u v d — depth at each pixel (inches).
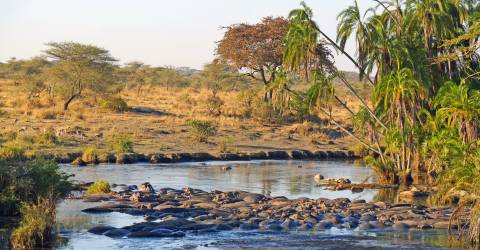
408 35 1595.7
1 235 816.3
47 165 1026.1
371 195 1267.2
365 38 1508.4
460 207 822.5
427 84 1494.8
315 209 1022.4
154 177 1462.8
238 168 1706.4
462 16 1592.0
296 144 2192.4
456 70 1584.6
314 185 1407.5
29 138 1844.2
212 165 1765.5
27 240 768.3
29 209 826.8
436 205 1077.1
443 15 1557.6
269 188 1342.3
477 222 797.2
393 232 863.7
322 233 855.7
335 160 1993.1
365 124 1740.9
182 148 1963.6
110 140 1957.4
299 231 868.0
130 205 1039.0
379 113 1617.9
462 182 842.2
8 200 935.0
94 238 812.6
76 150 1769.2
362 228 888.3
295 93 1660.9
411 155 1493.6
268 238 822.5
